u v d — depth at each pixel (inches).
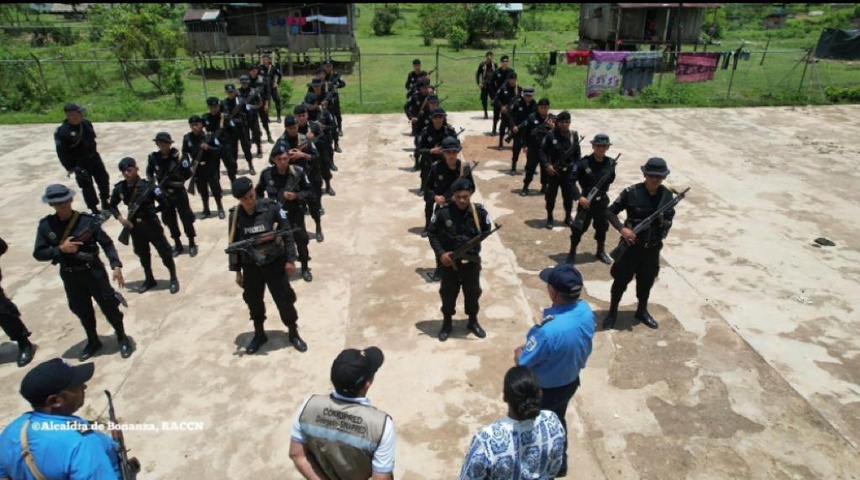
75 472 101.6
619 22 1084.5
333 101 550.9
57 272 316.2
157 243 279.3
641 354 236.7
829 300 277.7
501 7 1574.8
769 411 205.5
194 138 366.9
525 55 1197.7
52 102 784.9
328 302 278.2
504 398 115.9
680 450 188.4
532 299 280.7
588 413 204.5
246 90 530.0
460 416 202.7
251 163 482.3
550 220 363.3
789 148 538.9
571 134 346.3
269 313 270.1
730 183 442.6
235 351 241.0
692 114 681.6
